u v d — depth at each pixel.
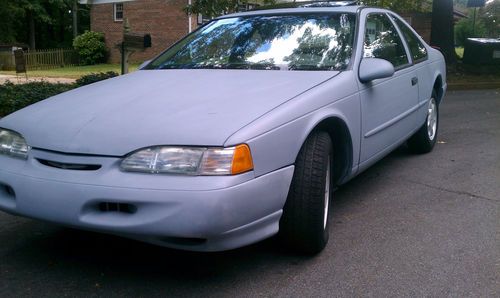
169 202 2.74
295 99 3.34
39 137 3.14
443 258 3.52
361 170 4.23
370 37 4.55
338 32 4.32
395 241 3.79
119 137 2.95
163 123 3.00
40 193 2.96
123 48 10.88
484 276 3.27
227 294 3.04
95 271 3.32
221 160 2.80
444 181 5.26
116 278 3.23
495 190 4.97
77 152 2.96
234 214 2.81
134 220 2.79
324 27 4.39
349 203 4.63
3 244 3.72
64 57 27.77
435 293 3.06
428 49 6.14
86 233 3.92
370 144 4.26
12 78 17.69
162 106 3.24
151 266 3.39
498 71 15.77
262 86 3.55
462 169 5.69
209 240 2.82
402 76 4.95
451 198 4.75
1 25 31.44
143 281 3.19
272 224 3.12
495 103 10.73
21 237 3.85
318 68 3.98
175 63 4.42
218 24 4.86
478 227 4.05
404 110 5.03
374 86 4.26
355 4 5.00
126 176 2.83
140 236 2.84
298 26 4.45
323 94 3.53
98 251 3.62
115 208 2.86
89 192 2.84
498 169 5.68
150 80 3.90
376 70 3.99
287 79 3.71
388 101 4.57
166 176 2.80
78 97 3.65
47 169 3.01
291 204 3.31
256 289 3.10
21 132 3.25
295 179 3.30
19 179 3.05
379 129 4.40
